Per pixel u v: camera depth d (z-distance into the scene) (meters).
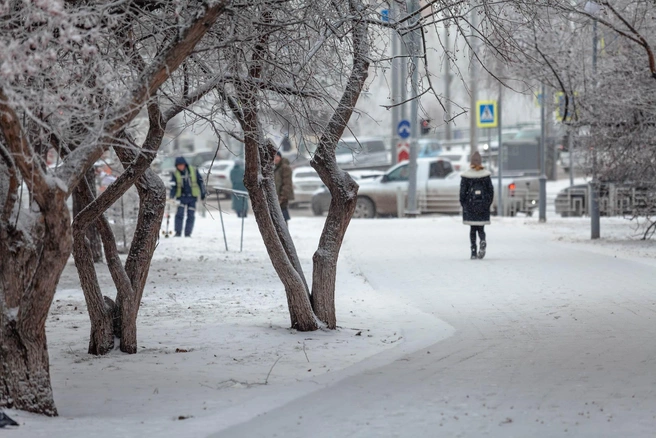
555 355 21.81
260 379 19.83
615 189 72.81
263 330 26.02
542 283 35.59
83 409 17.12
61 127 15.40
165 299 32.81
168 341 24.55
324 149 25.80
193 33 15.64
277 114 21.97
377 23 22.38
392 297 33.06
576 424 15.47
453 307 30.27
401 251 50.03
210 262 45.38
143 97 15.55
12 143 14.70
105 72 16.33
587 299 31.03
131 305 22.91
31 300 16.12
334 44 21.92
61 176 15.52
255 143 24.36
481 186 44.91
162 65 15.57
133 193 49.00
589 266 41.03
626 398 17.34
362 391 18.22
